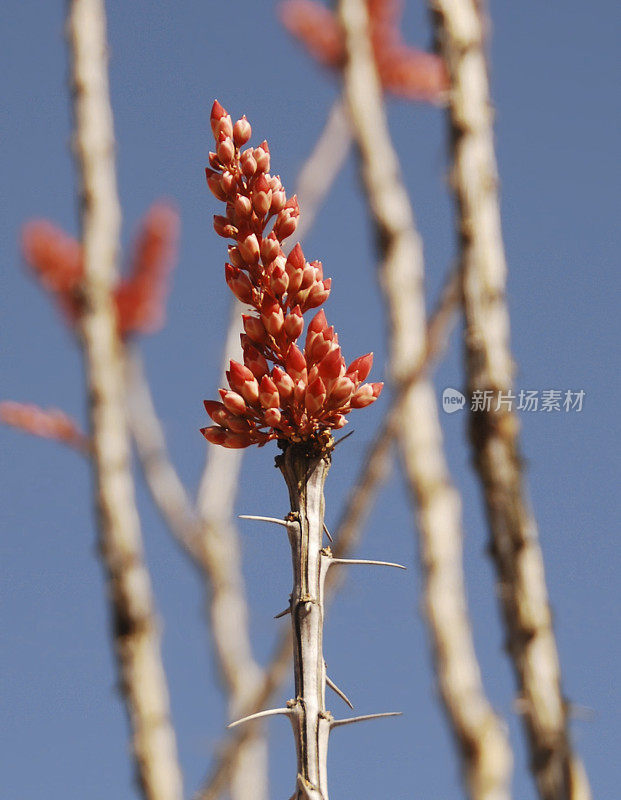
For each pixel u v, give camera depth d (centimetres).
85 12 769
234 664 646
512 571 305
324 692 398
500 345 328
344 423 436
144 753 574
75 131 754
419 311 512
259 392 430
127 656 602
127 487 650
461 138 362
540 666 298
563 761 290
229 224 467
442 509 426
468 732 325
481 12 390
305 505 419
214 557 680
